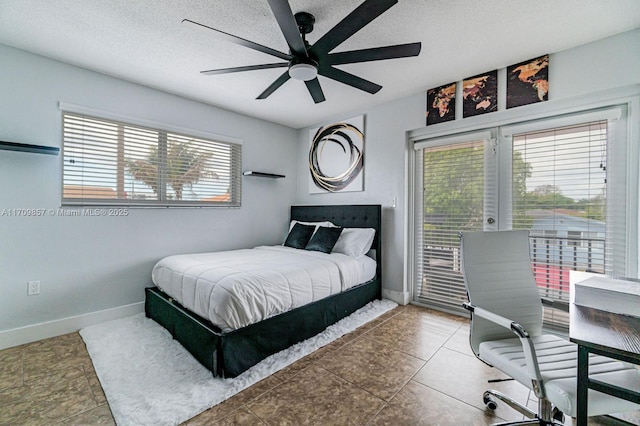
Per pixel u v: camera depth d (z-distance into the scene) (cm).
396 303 340
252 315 196
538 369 114
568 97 236
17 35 216
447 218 321
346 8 185
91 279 271
